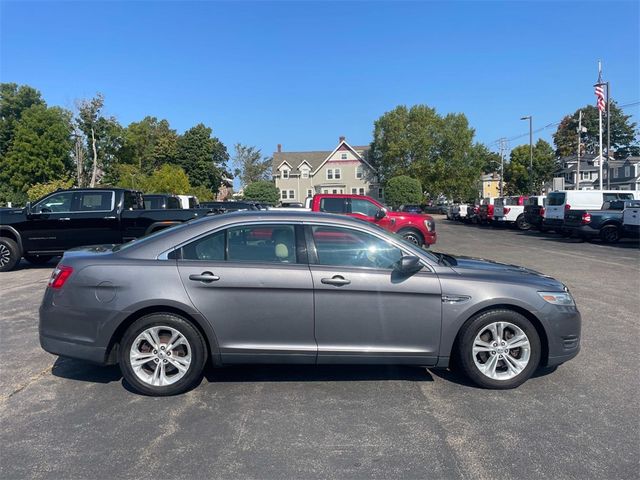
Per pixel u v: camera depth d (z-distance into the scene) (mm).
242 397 4508
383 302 4512
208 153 73250
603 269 12336
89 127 57656
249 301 4457
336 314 4492
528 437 3770
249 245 4621
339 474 3275
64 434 3818
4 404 4367
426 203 75312
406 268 4457
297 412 4199
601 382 4875
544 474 3273
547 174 78875
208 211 12508
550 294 4652
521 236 24609
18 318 7355
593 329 6762
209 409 4258
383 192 71875
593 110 87812
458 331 4605
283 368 5254
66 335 4492
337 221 4695
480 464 3395
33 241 12000
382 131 73250
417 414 4164
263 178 87062
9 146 60312
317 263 4570
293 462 3420
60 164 55250
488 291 4570
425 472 3297
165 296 4398
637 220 18891
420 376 5043
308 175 73500
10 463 3408
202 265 4500
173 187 46031
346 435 3799
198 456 3498
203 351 4535
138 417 4105
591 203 22094
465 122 69875
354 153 72688
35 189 45625
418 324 4547
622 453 3535
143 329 4453
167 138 73188
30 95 64188
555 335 4652
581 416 4129
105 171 59312
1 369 5230
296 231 4645
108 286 4426
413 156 71125
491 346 4648
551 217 23078
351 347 4535
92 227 12102
